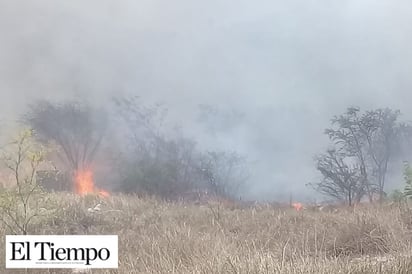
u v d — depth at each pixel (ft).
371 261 12.97
